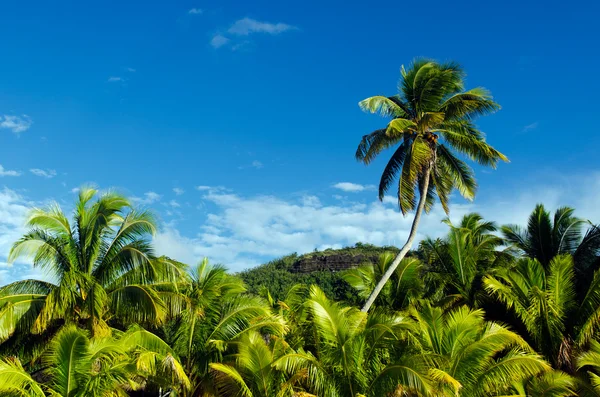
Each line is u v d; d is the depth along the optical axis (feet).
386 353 50.39
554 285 64.64
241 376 49.73
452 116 74.95
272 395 48.19
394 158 79.30
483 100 72.74
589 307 61.21
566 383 49.57
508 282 67.92
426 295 89.30
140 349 49.42
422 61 75.10
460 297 78.43
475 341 48.83
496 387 47.24
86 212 62.49
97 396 41.60
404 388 42.52
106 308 58.29
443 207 80.69
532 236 82.07
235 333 58.70
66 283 55.52
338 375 46.93
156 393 62.49
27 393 39.75
